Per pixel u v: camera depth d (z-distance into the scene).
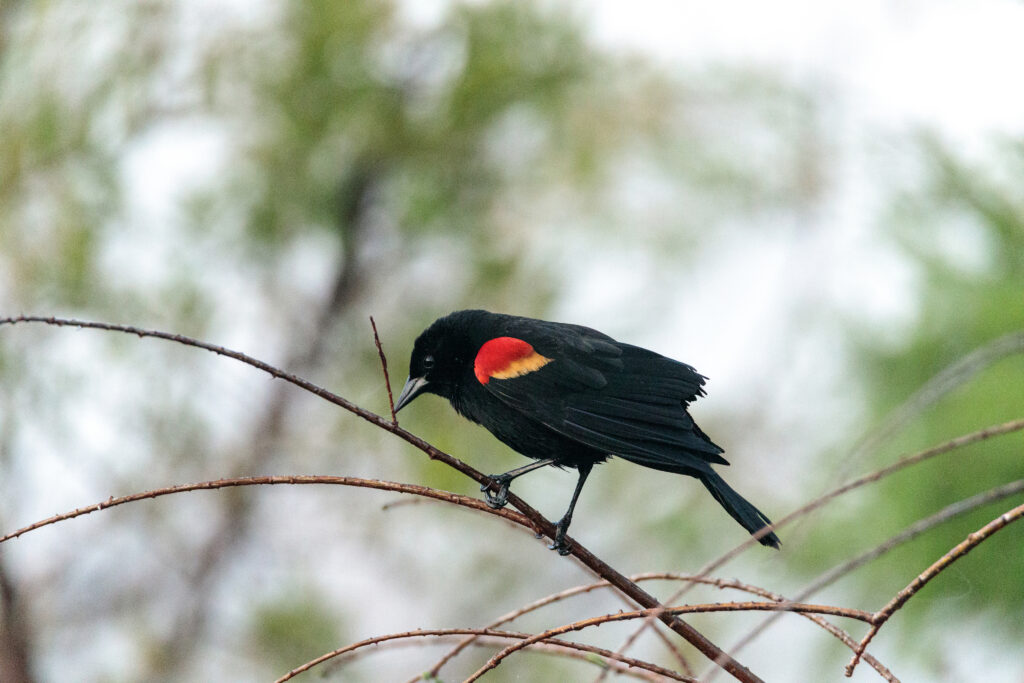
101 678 10.77
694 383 7.31
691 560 12.98
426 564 12.34
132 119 10.51
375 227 11.52
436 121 11.06
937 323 8.12
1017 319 7.77
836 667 9.86
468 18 11.22
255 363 5.05
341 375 11.38
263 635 11.61
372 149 11.20
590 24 11.77
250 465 10.96
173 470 10.66
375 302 11.49
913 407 3.55
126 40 10.50
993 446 7.52
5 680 9.54
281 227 11.25
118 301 10.38
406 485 5.01
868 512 8.23
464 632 4.54
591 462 7.55
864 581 8.23
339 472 11.36
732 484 13.11
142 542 10.71
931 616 7.71
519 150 11.80
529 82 11.41
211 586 11.32
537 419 7.25
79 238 10.16
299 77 10.99
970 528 7.57
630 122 12.62
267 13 11.05
